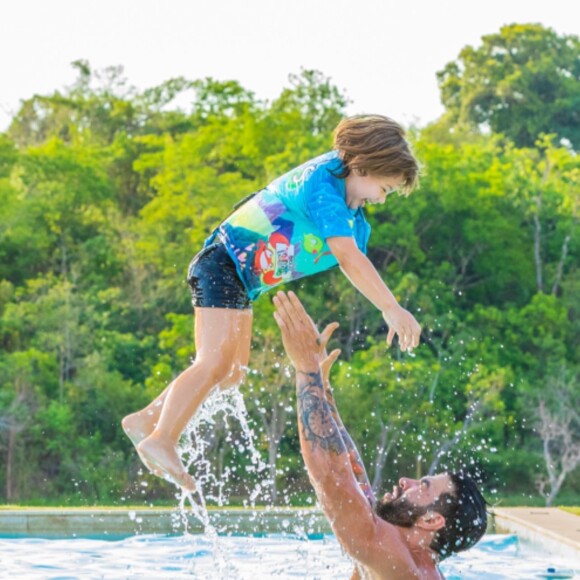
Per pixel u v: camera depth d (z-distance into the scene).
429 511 4.93
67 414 30.33
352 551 4.81
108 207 41.53
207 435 26.83
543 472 29.95
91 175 41.00
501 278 36.06
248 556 8.29
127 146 45.56
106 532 11.38
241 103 47.41
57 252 37.69
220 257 5.38
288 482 27.27
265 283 5.40
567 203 37.12
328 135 40.66
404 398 28.72
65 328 32.88
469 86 49.94
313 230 5.31
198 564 8.12
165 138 43.91
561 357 32.75
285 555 8.33
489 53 50.09
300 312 4.86
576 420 30.81
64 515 11.62
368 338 30.73
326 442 4.78
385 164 5.25
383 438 27.80
